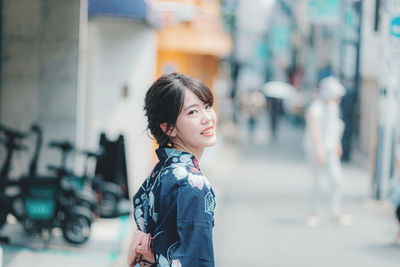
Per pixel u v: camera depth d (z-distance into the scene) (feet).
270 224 29.17
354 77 57.93
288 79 157.99
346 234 27.12
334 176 28.37
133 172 30.81
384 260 22.79
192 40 41.42
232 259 22.50
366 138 65.82
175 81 7.70
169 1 41.29
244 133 99.66
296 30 136.26
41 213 21.80
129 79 30.73
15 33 27.04
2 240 22.03
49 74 27.12
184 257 7.07
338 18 59.82
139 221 7.97
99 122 30.66
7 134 25.09
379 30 36.27
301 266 21.75
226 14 73.00
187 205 7.20
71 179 24.34
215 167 51.80
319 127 27.53
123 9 28.86
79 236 22.03
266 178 46.19
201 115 7.64
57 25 26.94
